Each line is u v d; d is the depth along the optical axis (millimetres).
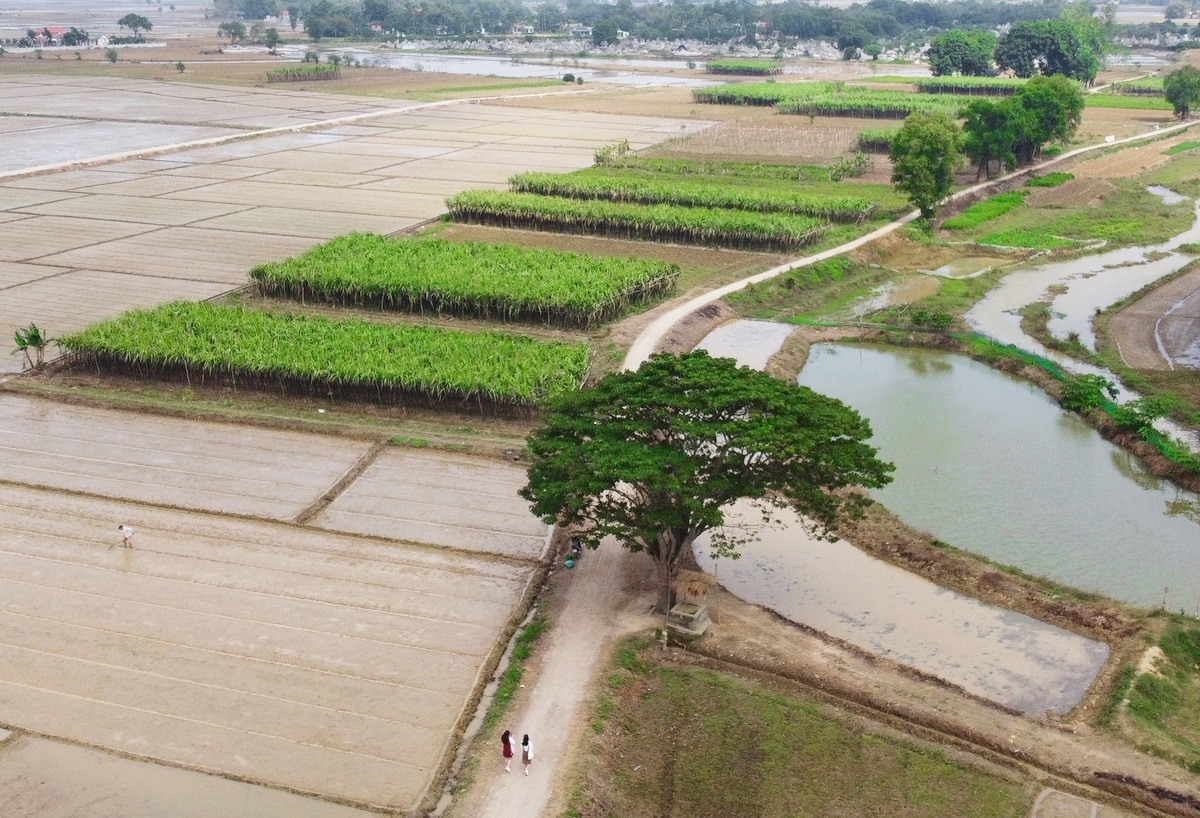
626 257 98562
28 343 71562
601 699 40062
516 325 81062
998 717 39188
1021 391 71125
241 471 58844
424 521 53656
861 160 137625
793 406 45062
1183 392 68875
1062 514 54344
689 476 42812
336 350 68812
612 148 146875
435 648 43688
